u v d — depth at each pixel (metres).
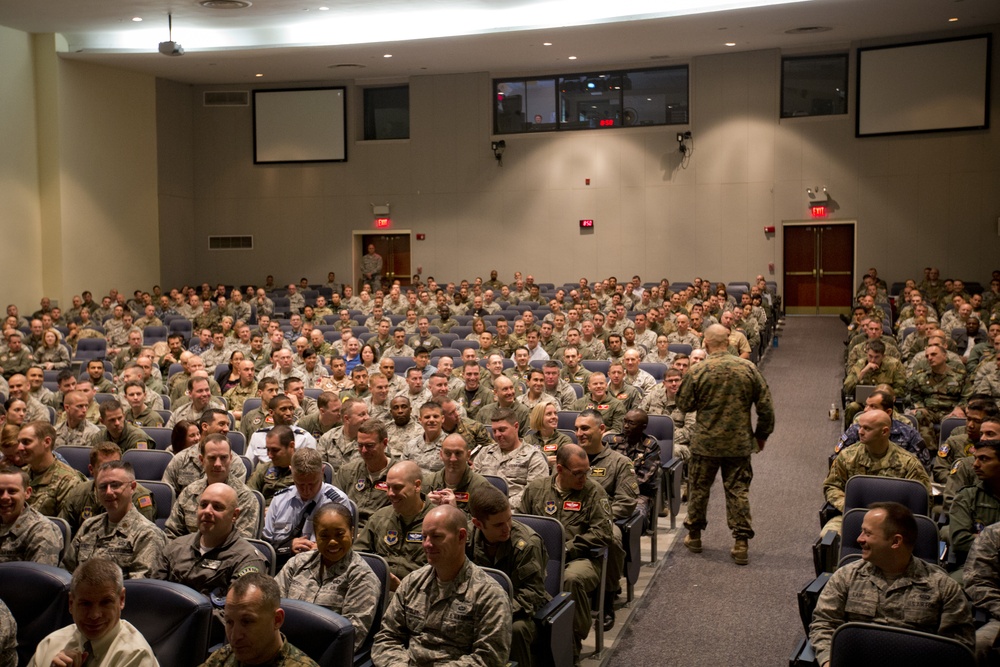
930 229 18.03
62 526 4.59
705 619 5.23
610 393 8.24
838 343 15.55
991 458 4.50
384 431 5.39
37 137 18.23
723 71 19.11
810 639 3.70
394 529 4.45
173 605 3.38
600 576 4.77
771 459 9.05
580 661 4.69
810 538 6.71
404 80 21.17
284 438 5.55
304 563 3.85
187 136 21.88
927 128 17.83
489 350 11.64
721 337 6.20
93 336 14.89
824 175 18.67
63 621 3.60
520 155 20.64
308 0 15.17
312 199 21.81
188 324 15.91
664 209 19.80
